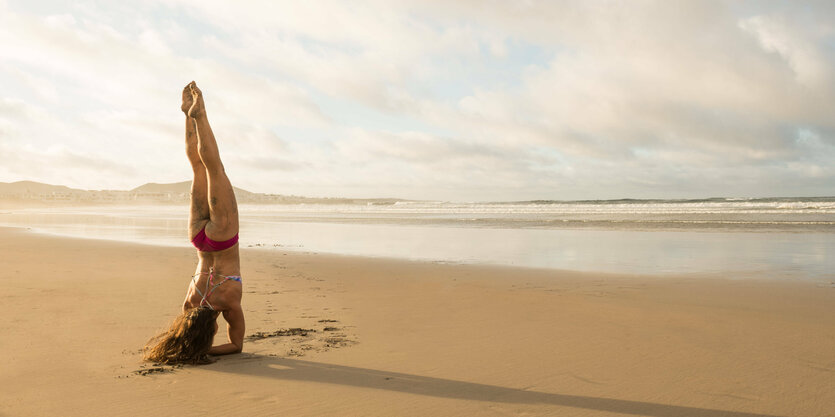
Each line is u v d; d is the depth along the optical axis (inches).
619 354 196.7
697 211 1664.6
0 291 328.8
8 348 195.0
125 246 700.0
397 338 222.1
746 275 443.2
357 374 169.9
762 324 253.0
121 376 163.3
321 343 212.2
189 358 179.0
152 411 134.6
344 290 363.6
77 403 139.5
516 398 148.6
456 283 402.3
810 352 199.8
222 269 192.4
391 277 435.2
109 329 228.2
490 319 263.9
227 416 132.4
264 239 890.1
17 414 131.0
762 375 170.9
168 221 1592.0
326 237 933.8
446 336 226.2
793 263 519.2
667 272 467.5
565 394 152.4
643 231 1007.0
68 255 570.3
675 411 139.3
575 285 393.4
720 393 153.6
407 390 154.5
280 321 257.0
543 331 236.5
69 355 186.1
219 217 186.4
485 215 1856.5
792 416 136.4
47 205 5246.1
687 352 199.8
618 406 142.9
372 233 1040.2
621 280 418.9
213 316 182.1
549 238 879.1
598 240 825.5
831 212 1487.5
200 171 192.2
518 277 436.8
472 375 170.1
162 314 262.2
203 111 180.1
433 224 1354.6
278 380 162.1
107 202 6875.0
